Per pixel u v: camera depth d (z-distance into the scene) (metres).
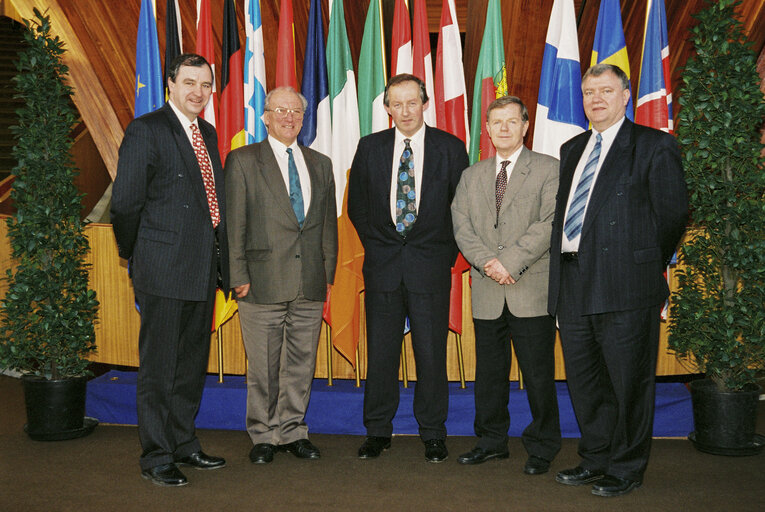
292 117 2.87
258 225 2.90
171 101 2.76
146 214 2.69
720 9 2.92
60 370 3.31
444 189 2.95
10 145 7.46
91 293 3.36
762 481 2.71
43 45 3.23
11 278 3.34
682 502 2.51
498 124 2.77
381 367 3.02
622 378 2.58
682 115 3.03
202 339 2.87
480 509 2.45
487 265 2.74
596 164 2.63
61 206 3.26
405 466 2.93
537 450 2.86
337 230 3.13
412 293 2.94
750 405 2.98
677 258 3.39
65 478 2.76
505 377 2.94
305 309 3.00
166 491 2.62
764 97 2.96
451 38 3.48
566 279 2.68
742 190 2.97
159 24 3.97
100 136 4.05
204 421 3.49
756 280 2.93
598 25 3.37
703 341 3.01
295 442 3.06
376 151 2.99
